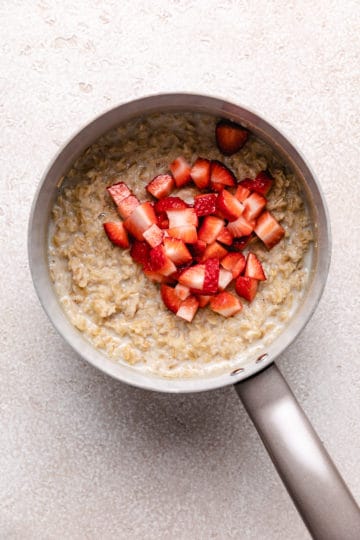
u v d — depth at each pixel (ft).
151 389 1.73
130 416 1.99
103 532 1.98
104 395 1.99
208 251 1.85
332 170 1.98
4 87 1.97
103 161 1.85
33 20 1.98
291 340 1.70
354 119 1.98
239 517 2.00
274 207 1.84
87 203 1.84
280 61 1.99
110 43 1.98
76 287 1.83
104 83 1.98
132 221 1.83
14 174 1.97
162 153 1.87
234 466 1.99
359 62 1.99
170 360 1.83
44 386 1.98
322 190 1.85
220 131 1.82
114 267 1.86
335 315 1.98
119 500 1.99
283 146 1.75
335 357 1.98
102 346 1.83
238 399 1.99
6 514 1.98
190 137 1.86
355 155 1.98
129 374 1.79
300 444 1.62
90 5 1.98
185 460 1.99
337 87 1.99
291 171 1.81
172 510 1.99
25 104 1.97
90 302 1.84
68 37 1.98
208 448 1.99
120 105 1.72
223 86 1.98
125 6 1.98
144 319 1.85
